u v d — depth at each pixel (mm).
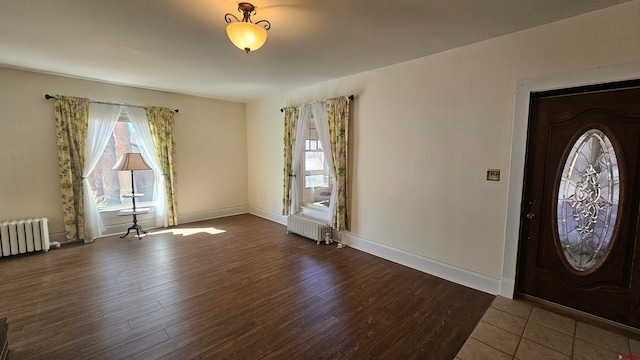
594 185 2363
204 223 5492
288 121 4965
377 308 2570
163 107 5039
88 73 3916
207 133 5680
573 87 2336
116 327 2256
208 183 5777
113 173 4723
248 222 5598
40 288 2879
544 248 2639
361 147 3939
